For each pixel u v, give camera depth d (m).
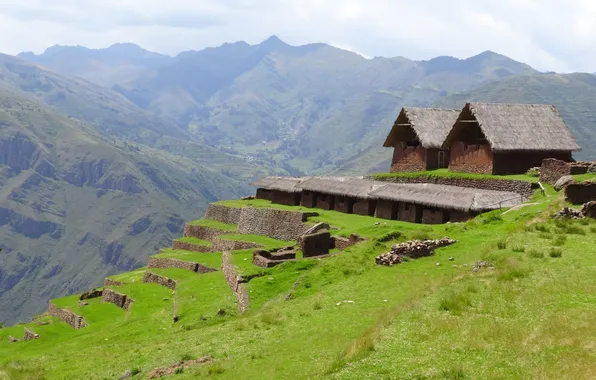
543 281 23.05
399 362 17.81
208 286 46.19
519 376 15.60
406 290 28.52
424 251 34.50
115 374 24.39
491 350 17.62
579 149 61.53
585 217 33.34
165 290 55.41
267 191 87.94
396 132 77.81
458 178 62.56
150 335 36.31
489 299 22.14
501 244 30.19
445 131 73.88
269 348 23.20
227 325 29.97
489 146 60.47
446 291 24.30
